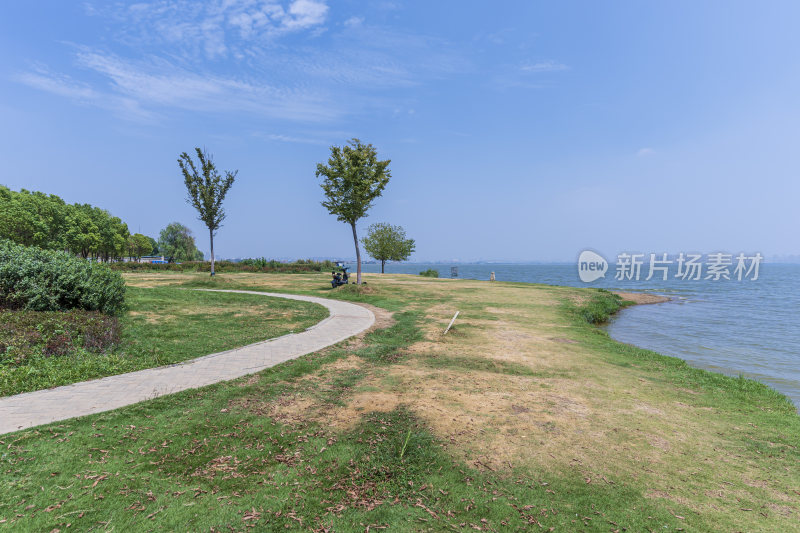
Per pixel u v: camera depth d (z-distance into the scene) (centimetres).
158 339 1004
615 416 613
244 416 569
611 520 355
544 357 997
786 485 425
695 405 682
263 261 4803
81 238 6625
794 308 2619
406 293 2434
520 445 502
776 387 911
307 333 1180
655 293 3797
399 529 337
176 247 9756
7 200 6328
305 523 342
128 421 533
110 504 356
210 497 374
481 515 358
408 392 696
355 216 2492
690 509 376
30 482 381
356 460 453
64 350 789
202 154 3403
